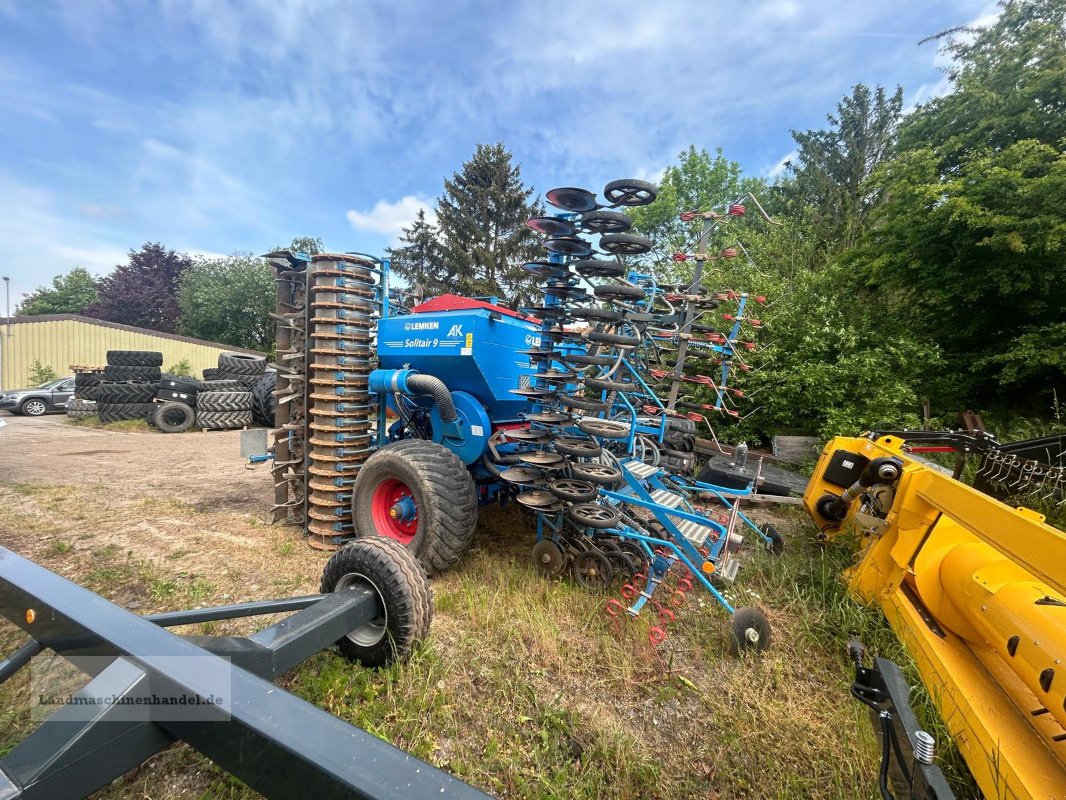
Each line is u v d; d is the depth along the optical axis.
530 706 2.44
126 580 3.68
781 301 8.62
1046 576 1.87
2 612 1.46
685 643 3.03
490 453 4.19
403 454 3.81
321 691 2.38
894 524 2.95
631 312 4.50
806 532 4.85
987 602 2.02
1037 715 1.83
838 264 9.23
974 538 2.51
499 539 4.62
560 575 3.66
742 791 2.04
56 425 12.78
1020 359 7.05
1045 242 6.39
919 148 8.35
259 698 1.06
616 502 3.86
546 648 2.85
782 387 7.68
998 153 7.37
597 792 1.99
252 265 34.94
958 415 7.51
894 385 7.11
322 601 2.30
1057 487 3.98
